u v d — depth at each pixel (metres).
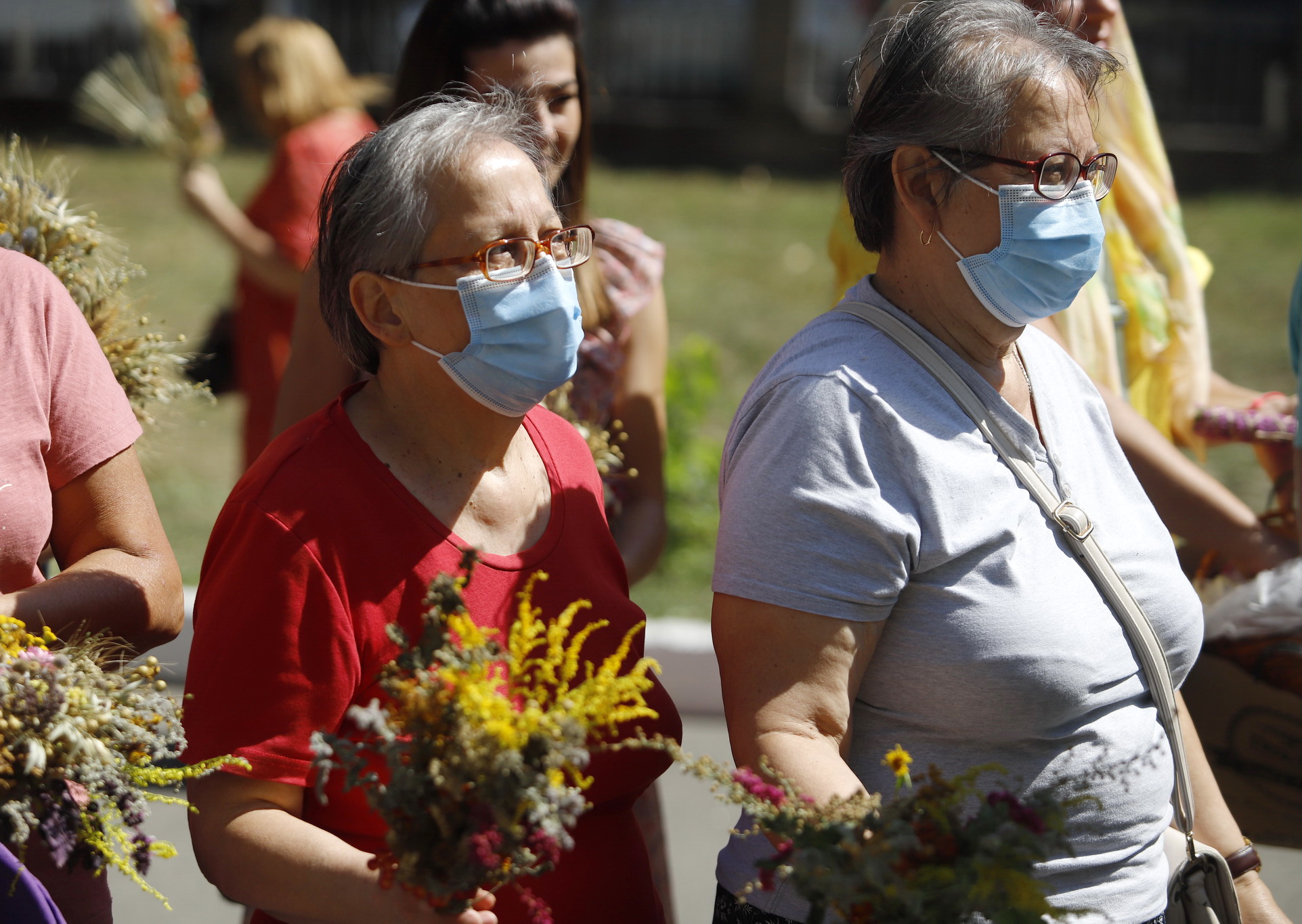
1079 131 4.30
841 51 39.12
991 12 4.40
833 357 4.29
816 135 38.91
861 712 4.28
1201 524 5.95
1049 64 4.27
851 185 4.59
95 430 4.50
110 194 30.27
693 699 10.68
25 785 3.59
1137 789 4.30
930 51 4.32
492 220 4.10
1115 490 4.65
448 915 3.47
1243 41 37.19
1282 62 37.09
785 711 4.08
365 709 3.67
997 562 4.15
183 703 4.04
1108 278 6.75
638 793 4.57
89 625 4.24
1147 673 4.38
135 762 3.81
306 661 3.94
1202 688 5.72
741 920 4.41
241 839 3.87
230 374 10.56
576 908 4.27
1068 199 4.30
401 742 3.37
